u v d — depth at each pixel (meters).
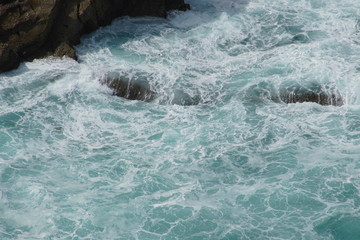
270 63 59.19
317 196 45.09
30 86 55.91
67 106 54.09
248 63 59.53
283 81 56.59
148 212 43.94
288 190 45.62
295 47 61.59
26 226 42.59
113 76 56.75
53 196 44.97
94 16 62.03
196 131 51.59
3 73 57.16
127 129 51.97
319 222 43.03
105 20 64.12
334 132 51.25
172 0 68.44
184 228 42.78
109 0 63.22
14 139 50.34
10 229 42.28
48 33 59.31
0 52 56.12
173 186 46.25
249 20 67.00
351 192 45.38
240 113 53.34
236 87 56.31
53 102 54.44
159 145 50.22
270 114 53.31
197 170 47.72
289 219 43.38
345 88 55.25
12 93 55.06
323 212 43.78
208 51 61.69
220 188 46.03
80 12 60.41
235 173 47.44
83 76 57.03
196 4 70.31
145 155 49.16
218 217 43.56
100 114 53.50
